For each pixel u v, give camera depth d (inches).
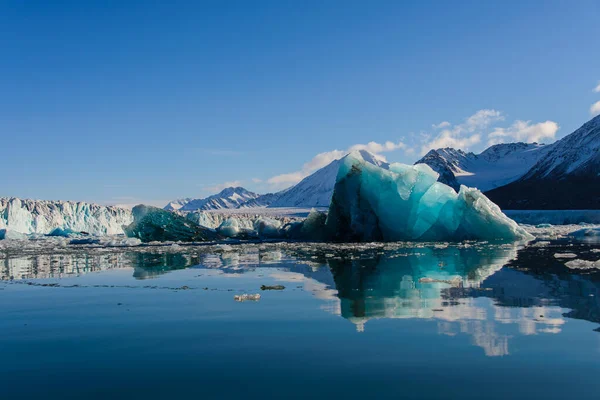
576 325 200.8
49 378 150.1
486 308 238.2
